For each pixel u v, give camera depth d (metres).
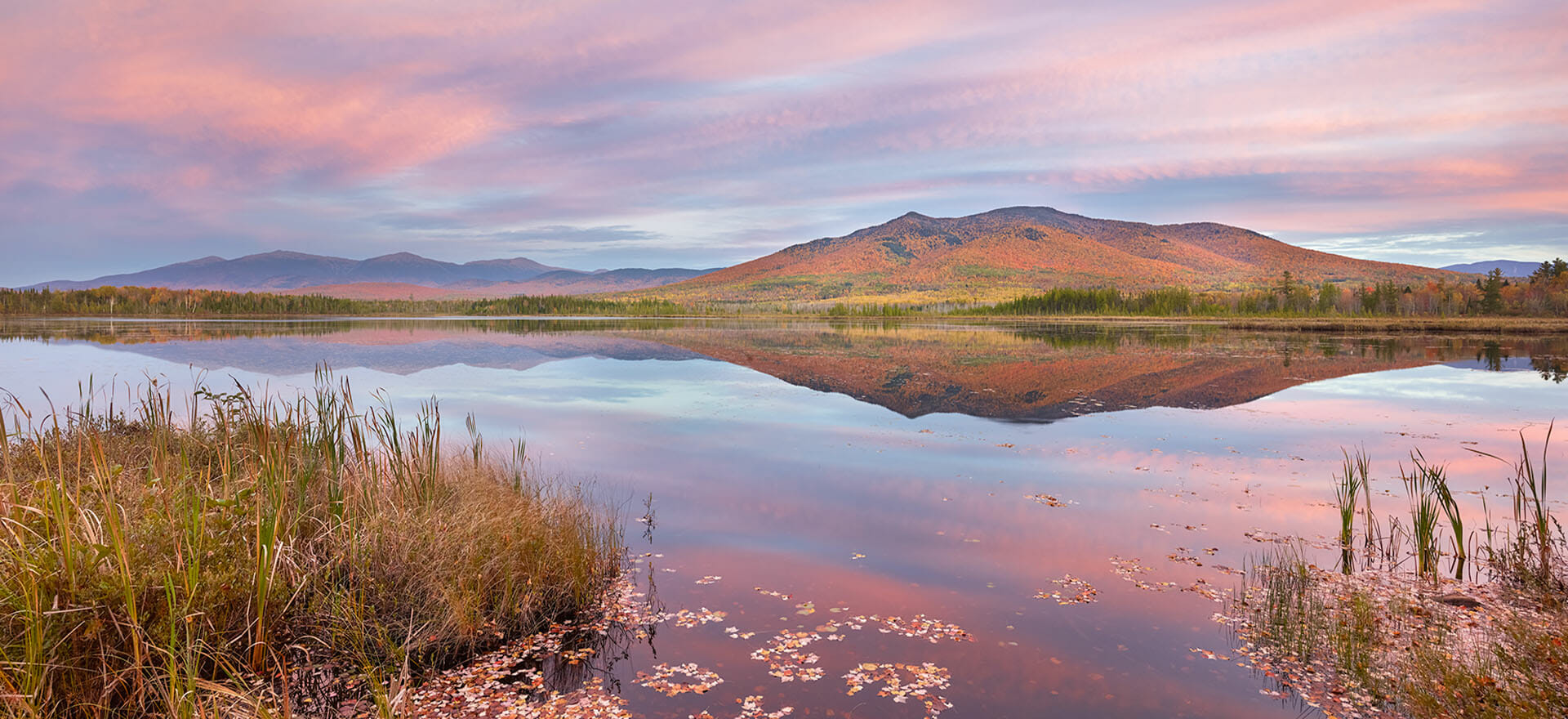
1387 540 9.31
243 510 6.62
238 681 5.37
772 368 31.83
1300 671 6.03
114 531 5.32
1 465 7.82
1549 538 8.34
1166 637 6.64
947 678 5.94
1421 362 34.81
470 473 9.59
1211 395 23.11
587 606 7.24
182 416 13.20
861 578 8.05
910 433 16.44
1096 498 11.24
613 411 19.42
